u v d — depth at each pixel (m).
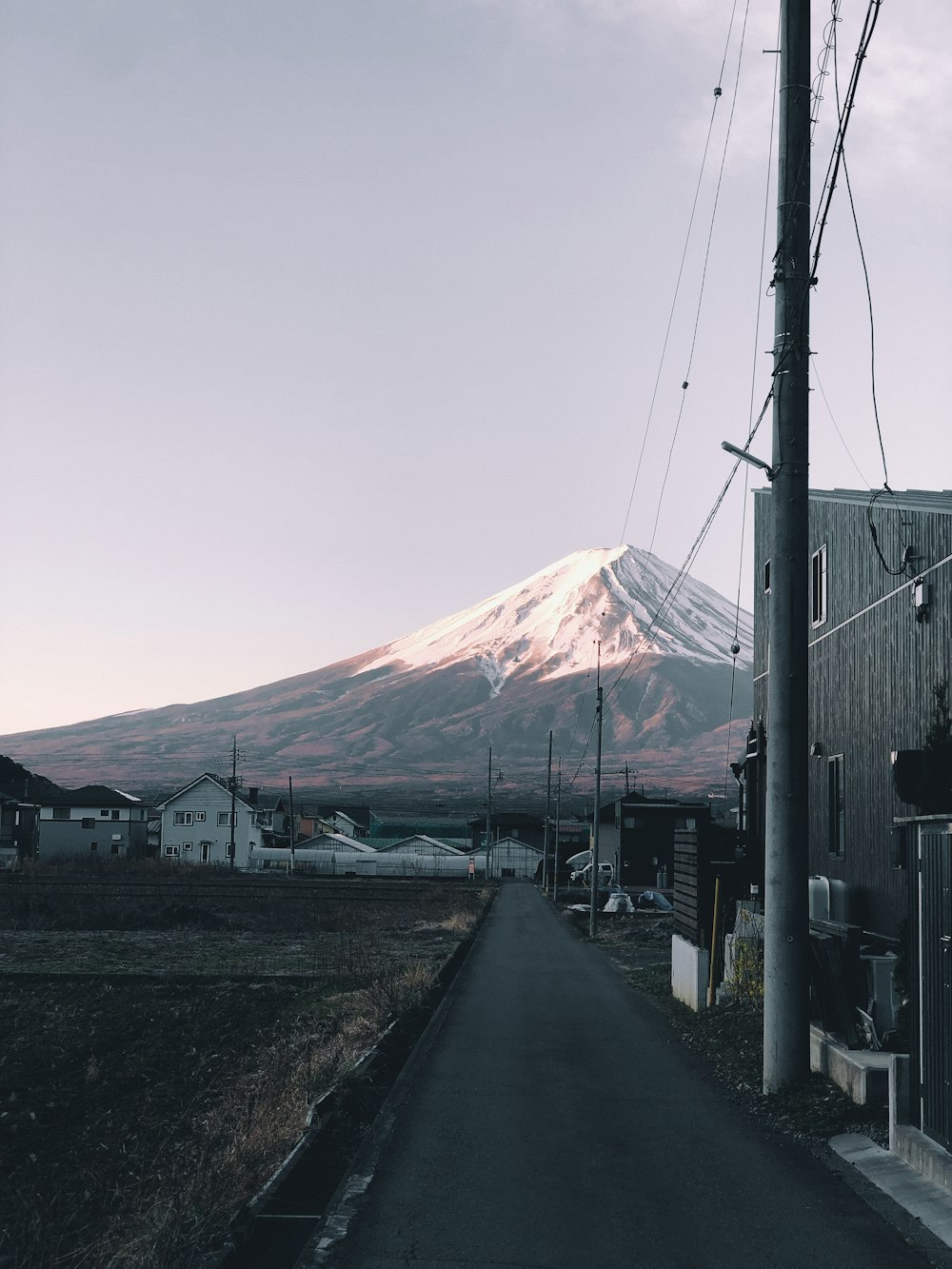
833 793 18.61
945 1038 8.23
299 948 36.62
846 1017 11.78
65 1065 19.86
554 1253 6.84
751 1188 8.23
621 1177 8.52
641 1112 10.80
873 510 16.41
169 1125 15.02
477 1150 9.34
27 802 102.75
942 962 8.37
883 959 12.36
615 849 92.69
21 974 28.09
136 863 93.62
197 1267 6.37
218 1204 7.59
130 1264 6.54
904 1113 8.89
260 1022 22.61
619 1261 6.70
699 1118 10.54
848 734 17.58
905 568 14.93
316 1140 9.41
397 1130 10.07
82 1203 11.20
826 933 13.08
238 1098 14.67
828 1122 9.93
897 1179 8.29
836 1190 8.19
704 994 18.11
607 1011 18.94
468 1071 13.09
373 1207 7.76
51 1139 14.95
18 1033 22.59
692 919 19.80
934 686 13.88
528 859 117.88
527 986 22.95
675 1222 7.44
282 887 69.56
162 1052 20.56
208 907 51.22
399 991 18.98
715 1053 14.12
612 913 54.22
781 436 11.92
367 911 51.19
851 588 17.58
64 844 102.94
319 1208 7.79
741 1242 7.05
